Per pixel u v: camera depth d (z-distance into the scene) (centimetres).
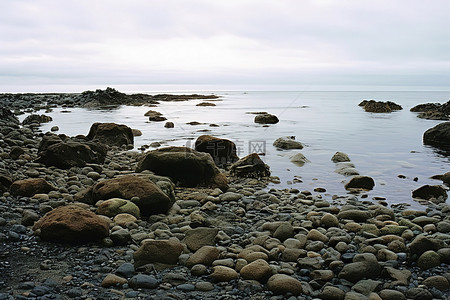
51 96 5203
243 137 2028
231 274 528
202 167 1034
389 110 3769
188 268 561
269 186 1084
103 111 3647
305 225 732
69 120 2812
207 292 497
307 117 3191
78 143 1241
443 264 580
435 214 827
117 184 819
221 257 592
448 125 1809
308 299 488
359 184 1073
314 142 1862
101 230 628
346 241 653
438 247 605
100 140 1692
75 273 528
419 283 527
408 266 579
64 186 973
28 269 537
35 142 1659
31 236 646
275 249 605
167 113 3484
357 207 835
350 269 538
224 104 4978
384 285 517
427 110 3656
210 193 959
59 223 622
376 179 1158
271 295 492
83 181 1029
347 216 787
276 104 5009
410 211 838
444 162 1412
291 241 640
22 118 2905
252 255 577
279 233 675
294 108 4234
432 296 493
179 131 2250
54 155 1177
